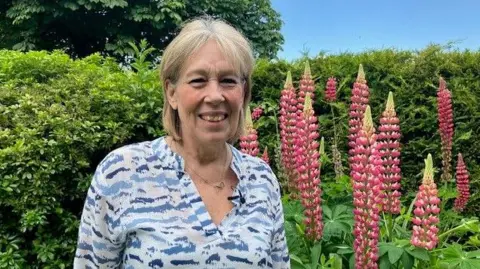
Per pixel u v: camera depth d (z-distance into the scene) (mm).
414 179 5957
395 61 6320
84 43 15109
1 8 14133
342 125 6105
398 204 3713
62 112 4570
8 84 5027
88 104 4703
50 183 4309
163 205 1895
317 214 3557
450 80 6008
